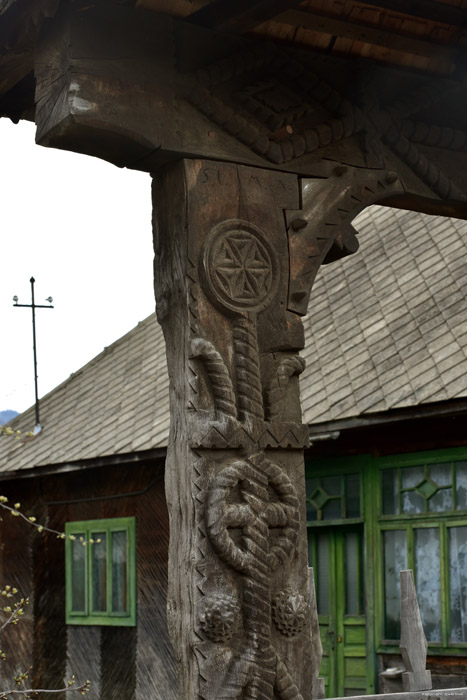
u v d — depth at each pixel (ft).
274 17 12.64
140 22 11.96
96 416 37.37
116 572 34.55
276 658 11.89
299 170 13.10
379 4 13.12
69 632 36.40
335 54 13.62
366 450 28.35
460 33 14.06
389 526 27.48
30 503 38.93
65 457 35.47
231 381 12.12
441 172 14.44
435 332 27.91
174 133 12.07
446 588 25.93
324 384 28.81
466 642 25.44
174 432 12.12
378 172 13.79
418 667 18.65
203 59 12.40
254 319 12.35
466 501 25.76
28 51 12.59
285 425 12.40
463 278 29.53
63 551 37.19
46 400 41.91
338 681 28.50
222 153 12.41
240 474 11.96
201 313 12.07
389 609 27.37
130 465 34.32
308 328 32.45
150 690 32.53
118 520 34.58
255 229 12.54
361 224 36.88
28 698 23.77
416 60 14.16
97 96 11.57
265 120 12.85
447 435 26.30
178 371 12.12
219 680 11.55
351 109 13.53
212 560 11.75
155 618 32.55
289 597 12.14
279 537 12.22
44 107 11.87
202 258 12.11
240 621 11.78
